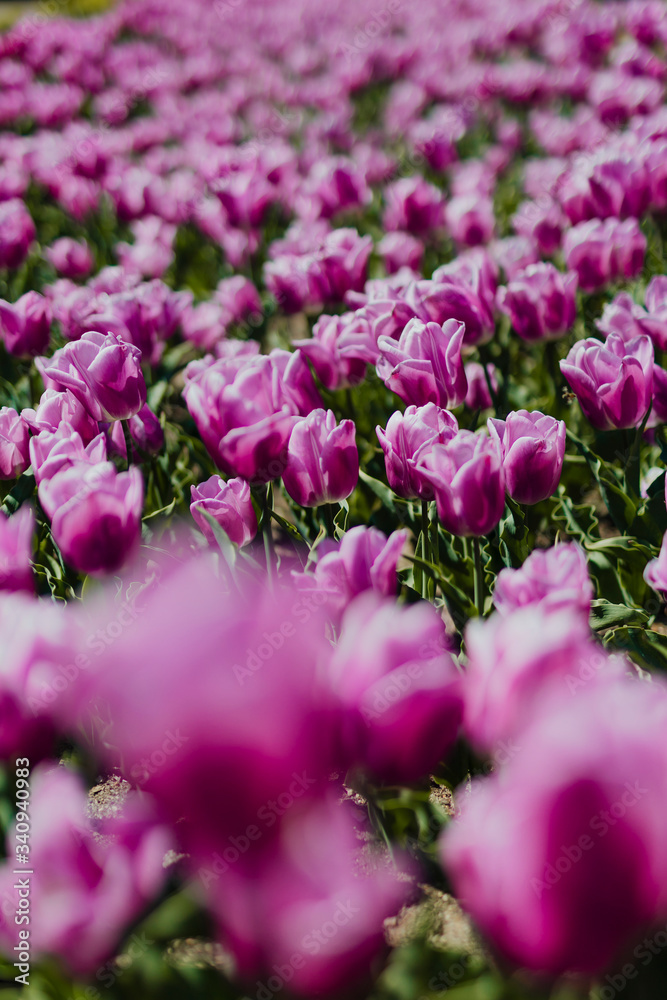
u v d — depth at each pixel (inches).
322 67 196.5
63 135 147.7
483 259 63.2
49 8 219.5
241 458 53.5
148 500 64.1
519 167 133.3
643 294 72.7
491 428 53.1
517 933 35.7
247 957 37.8
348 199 89.0
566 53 155.2
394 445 53.0
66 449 53.6
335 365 62.2
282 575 57.7
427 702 42.4
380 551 47.8
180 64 197.8
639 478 60.2
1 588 48.4
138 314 65.8
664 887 34.1
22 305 66.2
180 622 31.0
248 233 91.4
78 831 43.2
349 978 38.1
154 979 46.4
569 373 56.2
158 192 103.5
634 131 91.8
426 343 56.5
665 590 48.8
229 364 54.6
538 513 65.2
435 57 176.1
